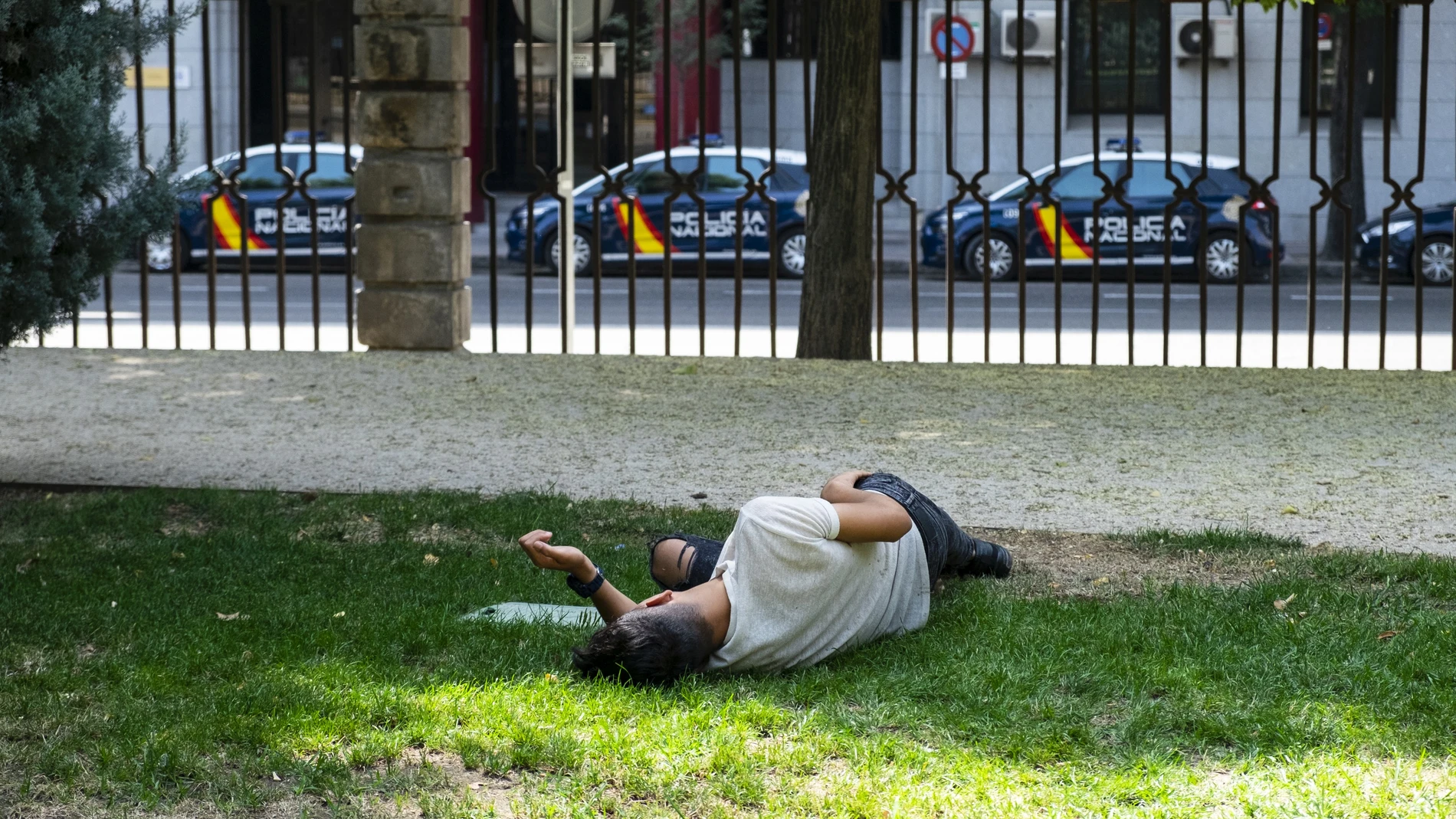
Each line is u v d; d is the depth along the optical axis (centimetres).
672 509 800
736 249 1334
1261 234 2453
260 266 2673
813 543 546
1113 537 754
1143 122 3288
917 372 1259
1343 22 2823
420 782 455
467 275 1418
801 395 1153
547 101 3672
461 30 1366
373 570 692
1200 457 935
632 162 1328
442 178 1362
